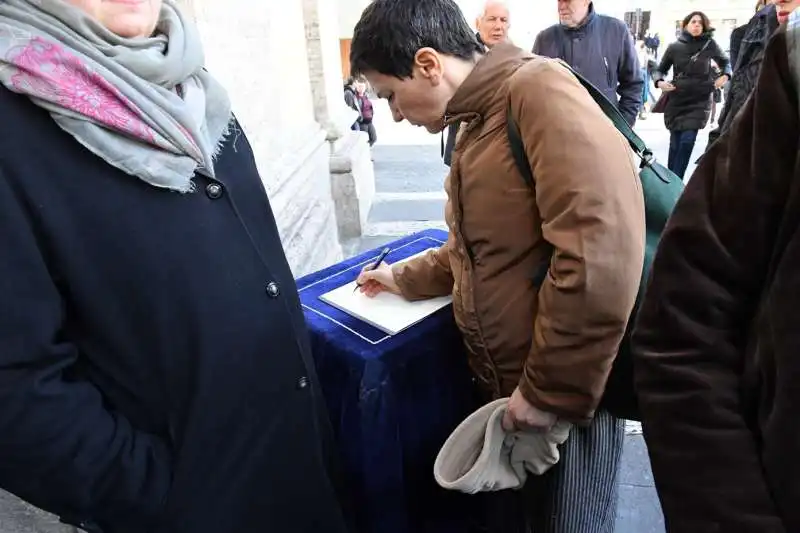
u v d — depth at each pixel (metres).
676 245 0.65
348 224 3.75
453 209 1.08
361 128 5.96
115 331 0.79
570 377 0.93
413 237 1.78
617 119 1.04
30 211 0.70
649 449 0.66
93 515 0.81
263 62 2.41
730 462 0.59
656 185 1.04
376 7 1.01
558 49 3.12
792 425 0.55
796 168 0.54
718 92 4.12
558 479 1.16
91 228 0.73
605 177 0.86
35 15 0.70
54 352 0.73
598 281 0.86
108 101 0.72
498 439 1.04
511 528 1.40
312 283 1.51
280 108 2.66
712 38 3.90
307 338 1.07
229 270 0.85
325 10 3.42
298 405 0.97
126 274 0.77
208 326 0.82
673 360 0.65
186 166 0.78
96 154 0.71
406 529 1.28
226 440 0.89
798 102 0.55
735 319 0.64
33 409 0.70
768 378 0.58
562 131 0.86
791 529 0.55
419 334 1.23
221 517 0.90
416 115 1.08
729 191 0.61
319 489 1.04
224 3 1.96
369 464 1.21
